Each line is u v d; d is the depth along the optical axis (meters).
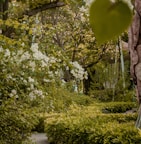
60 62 7.52
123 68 19.30
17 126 6.66
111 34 0.58
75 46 18.92
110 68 20.20
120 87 19.75
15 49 6.81
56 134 8.73
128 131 6.43
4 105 6.43
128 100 18.97
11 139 6.64
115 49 19.38
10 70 6.58
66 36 18.80
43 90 6.98
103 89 20.91
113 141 6.36
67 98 10.66
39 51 7.13
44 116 10.77
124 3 0.59
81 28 18.50
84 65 20.06
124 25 0.59
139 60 8.24
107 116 9.16
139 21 7.77
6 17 9.34
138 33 7.98
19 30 8.05
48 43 7.73
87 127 7.43
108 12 0.58
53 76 7.41
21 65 6.84
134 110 15.38
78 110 10.94
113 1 0.59
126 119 9.15
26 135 6.95
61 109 8.80
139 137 6.22
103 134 6.71
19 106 6.68
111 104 15.66
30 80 6.72
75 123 7.99
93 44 18.98
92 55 19.78
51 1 10.47
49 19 18.00
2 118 6.48
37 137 10.28
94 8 0.58
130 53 8.33
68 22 18.44
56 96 8.09
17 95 6.49
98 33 0.58
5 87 6.44
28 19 8.37
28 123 6.76
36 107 6.98
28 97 6.75
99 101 18.45
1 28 7.96
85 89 21.88
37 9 10.19
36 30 7.85
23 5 10.39
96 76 20.70
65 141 8.12
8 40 6.38
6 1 9.43
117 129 6.74
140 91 8.41
